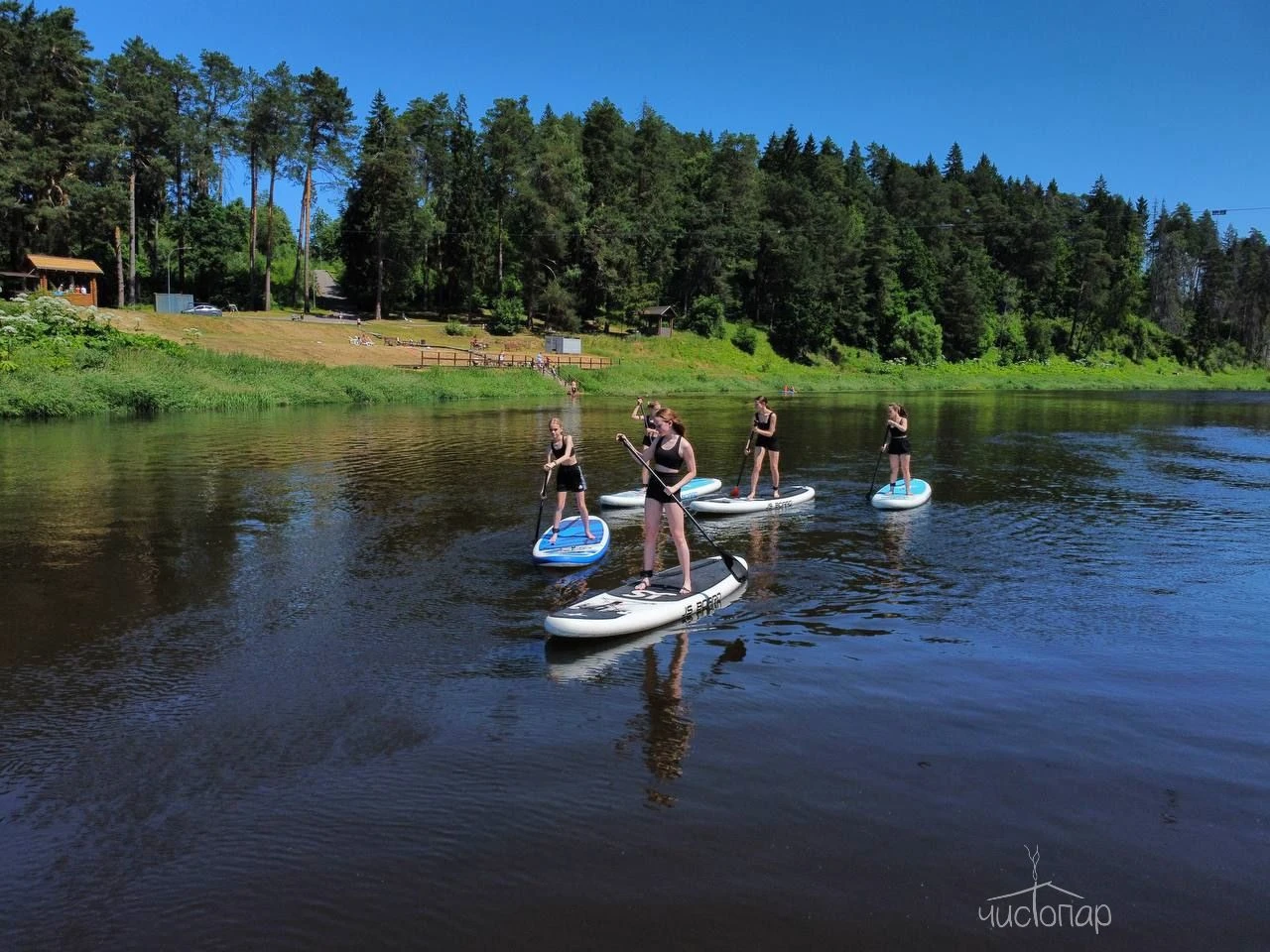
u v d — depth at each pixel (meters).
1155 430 30.02
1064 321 111.06
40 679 5.92
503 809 4.15
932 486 15.57
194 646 6.62
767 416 13.08
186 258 70.50
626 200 83.75
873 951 3.12
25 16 53.28
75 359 32.75
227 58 64.25
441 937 3.22
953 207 118.94
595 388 52.34
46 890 3.56
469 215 70.69
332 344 52.66
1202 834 3.94
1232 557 9.71
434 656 6.37
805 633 6.93
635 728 5.09
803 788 4.34
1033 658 6.34
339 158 64.69
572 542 9.84
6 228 52.25
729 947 3.14
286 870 3.69
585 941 3.18
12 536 10.58
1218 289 120.19
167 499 13.23
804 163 108.88
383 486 14.66
